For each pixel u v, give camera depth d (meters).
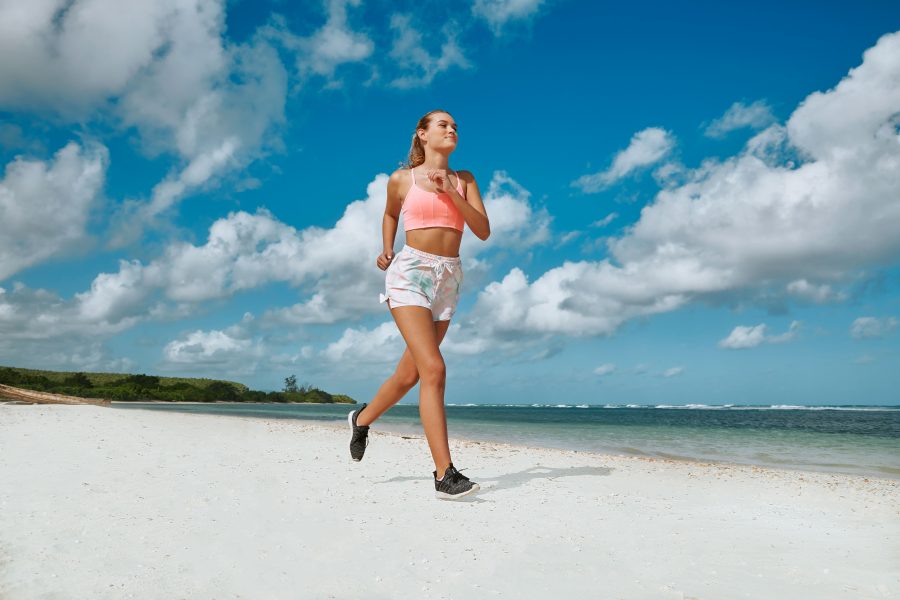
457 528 3.17
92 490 3.84
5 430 7.32
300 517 3.32
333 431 10.95
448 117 4.44
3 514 3.10
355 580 2.27
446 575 2.36
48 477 4.27
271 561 2.48
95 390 47.84
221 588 2.12
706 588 2.28
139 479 4.34
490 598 2.11
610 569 2.50
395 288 4.29
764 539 3.12
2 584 2.08
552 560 2.61
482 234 4.43
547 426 19.83
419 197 4.30
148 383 59.09
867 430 19.09
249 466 5.27
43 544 2.59
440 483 3.94
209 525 3.06
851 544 3.04
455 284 4.44
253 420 15.24
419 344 4.12
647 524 3.42
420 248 4.28
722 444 11.84
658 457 8.95
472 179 4.55
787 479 5.69
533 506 3.85
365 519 3.33
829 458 9.03
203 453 6.07
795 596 2.20
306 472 5.07
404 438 9.80
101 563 2.36
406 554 2.64
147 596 2.02
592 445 11.08
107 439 6.93
